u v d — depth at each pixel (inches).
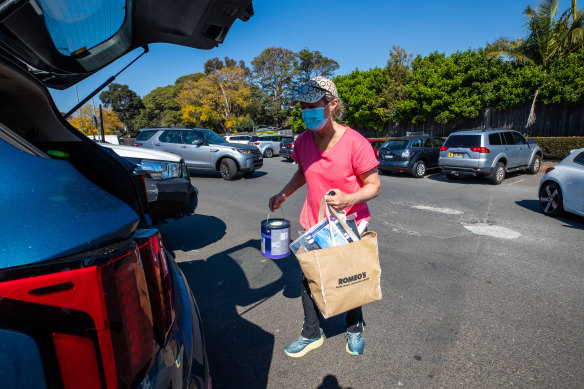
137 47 81.2
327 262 69.1
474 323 108.1
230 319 111.8
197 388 45.0
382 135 1003.9
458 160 392.8
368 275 72.6
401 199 307.7
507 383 82.7
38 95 44.3
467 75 698.8
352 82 1040.8
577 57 568.4
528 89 611.8
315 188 83.6
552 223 222.4
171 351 41.5
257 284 137.1
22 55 59.4
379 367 88.8
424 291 129.7
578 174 219.0
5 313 27.5
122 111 2714.1
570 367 87.7
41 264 28.7
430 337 101.3
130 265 34.9
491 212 255.6
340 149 78.1
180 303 53.1
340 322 111.0
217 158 419.2
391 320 110.3
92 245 32.2
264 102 2440.9
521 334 102.0
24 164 32.5
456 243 185.0
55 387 29.5
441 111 750.5
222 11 66.5
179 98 2065.7
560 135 617.0
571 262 156.3
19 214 29.9
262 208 272.1
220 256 167.5
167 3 64.3
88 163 60.0
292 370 88.0
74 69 72.7
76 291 29.8
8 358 27.6
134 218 39.1
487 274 144.4
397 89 848.9
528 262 157.0
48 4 54.0
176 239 194.7
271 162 707.4
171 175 172.2
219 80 1980.8
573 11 576.1
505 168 395.9
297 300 124.3
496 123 711.1
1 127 32.7
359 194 75.7
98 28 66.2
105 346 31.4
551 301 121.1
